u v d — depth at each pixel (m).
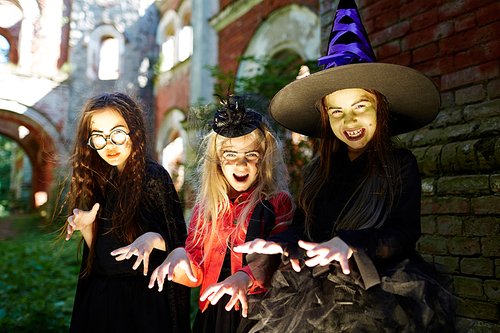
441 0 2.24
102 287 1.65
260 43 6.62
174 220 1.71
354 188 1.43
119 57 12.02
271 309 1.29
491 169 1.85
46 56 11.58
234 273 1.47
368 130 1.35
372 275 1.11
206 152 1.68
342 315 1.19
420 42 2.33
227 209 1.65
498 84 1.96
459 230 1.94
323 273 1.28
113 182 1.80
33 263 5.00
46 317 3.17
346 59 1.37
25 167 16.17
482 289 1.83
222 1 7.66
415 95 1.36
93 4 11.89
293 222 1.53
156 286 1.66
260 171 1.61
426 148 2.14
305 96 1.46
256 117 1.62
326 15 2.93
